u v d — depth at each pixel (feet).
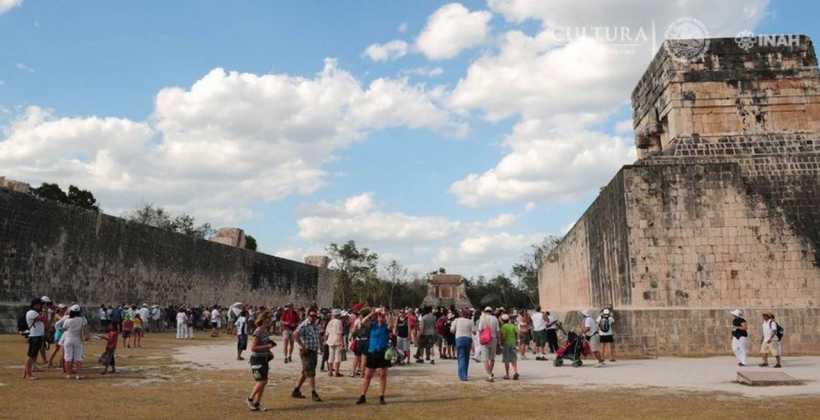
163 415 31.65
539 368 56.29
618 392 39.58
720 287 68.03
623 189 71.41
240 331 64.23
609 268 79.15
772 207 69.72
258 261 177.88
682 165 70.85
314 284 219.20
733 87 77.30
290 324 63.41
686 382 44.14
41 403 34.55
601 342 60.59
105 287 111.86
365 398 37.17
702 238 69.15
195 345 86.94
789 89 76.74
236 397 38.34
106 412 32.24
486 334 47.21
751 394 37.70
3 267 88.74
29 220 94.07
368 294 277.64
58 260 99.96
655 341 65.92
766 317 54.80
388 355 36.58
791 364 55.67
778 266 68.13
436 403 36.09
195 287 143.84
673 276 68.59
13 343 70.13
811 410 31.58
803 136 75.10
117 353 68.80
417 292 360.89
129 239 119.96
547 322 69.77
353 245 281.74
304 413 32.83
